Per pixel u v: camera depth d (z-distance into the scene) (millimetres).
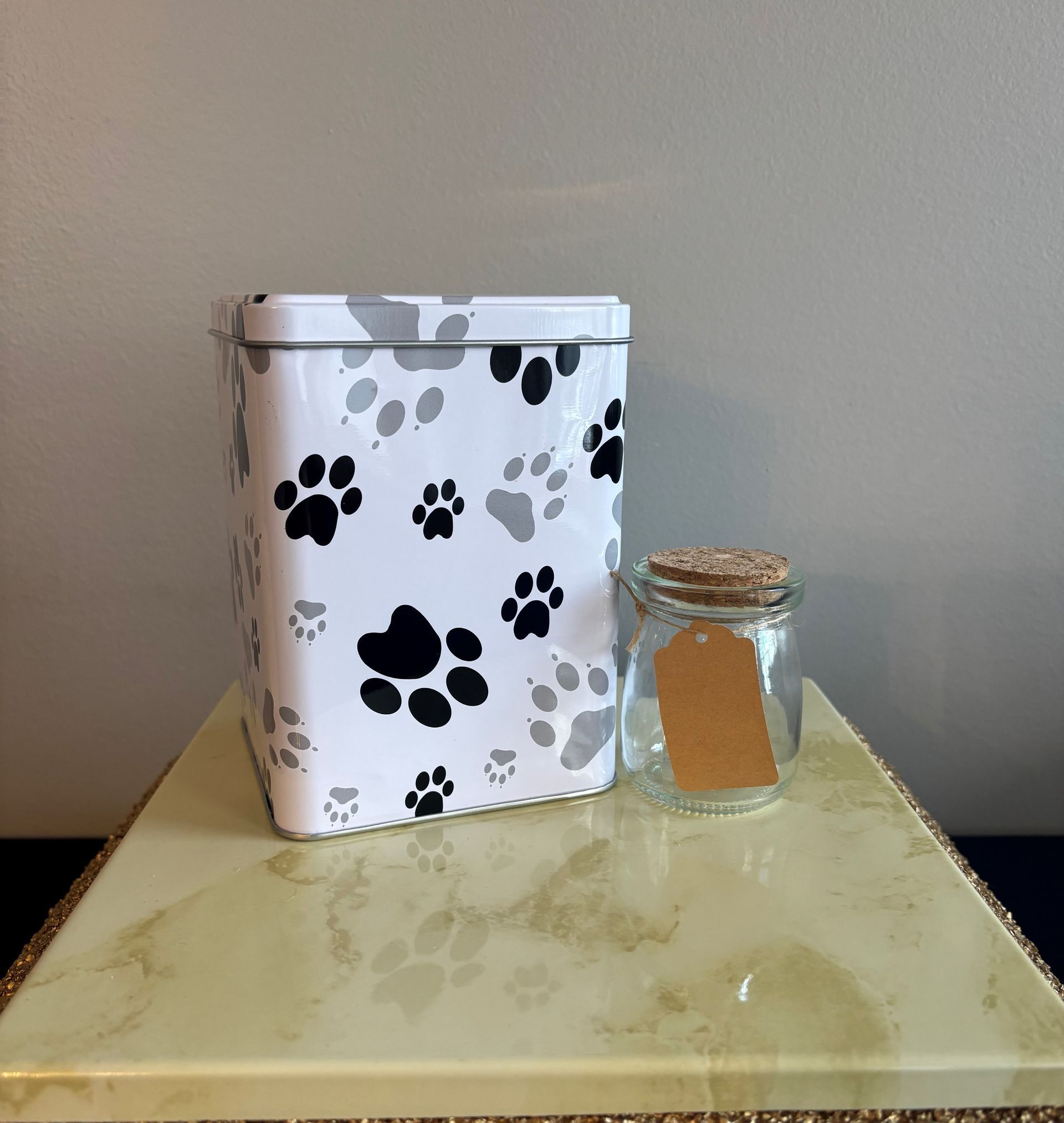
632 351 709
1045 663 790
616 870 495
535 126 665
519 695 537
